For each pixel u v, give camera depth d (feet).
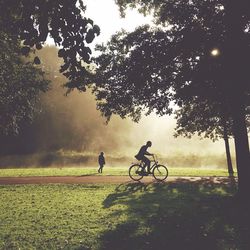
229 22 53.83
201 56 56.75
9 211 46.14
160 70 59.21
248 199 53.21
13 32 23.40
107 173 94.79
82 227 37.91
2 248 30.96
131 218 42.11
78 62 23.16
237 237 35.01
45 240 33.22
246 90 55.36
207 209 47.80
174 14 60.54
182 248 31.55
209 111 83.71
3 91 95.45
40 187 68.90
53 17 22.07
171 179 81.30
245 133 54.39
